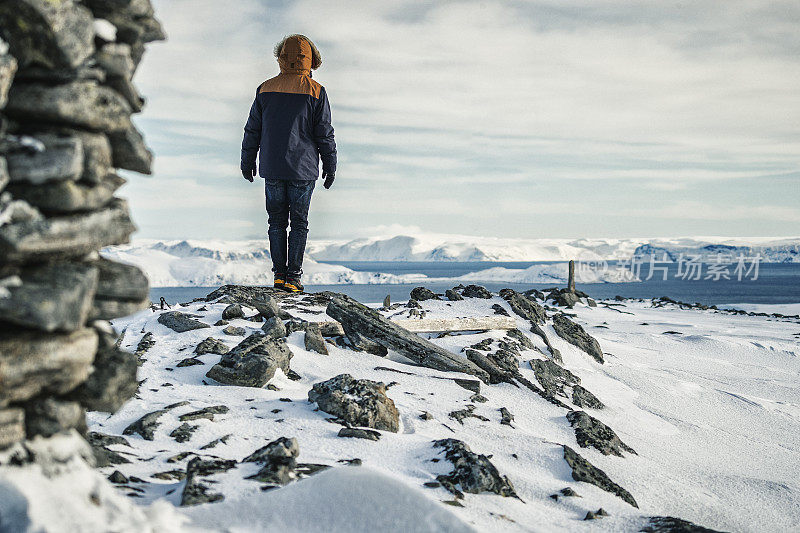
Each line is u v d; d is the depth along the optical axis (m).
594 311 16.47
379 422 5.26
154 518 2.44
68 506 2.17
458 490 4.05
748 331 14.41
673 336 13.30
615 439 6.37
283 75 8.74
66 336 2.38
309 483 2.87
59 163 2.30
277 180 8.94
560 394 7.75
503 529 3.50
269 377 6.13
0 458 2.19
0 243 2.18
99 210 2.54
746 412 8.52
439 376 7.15
